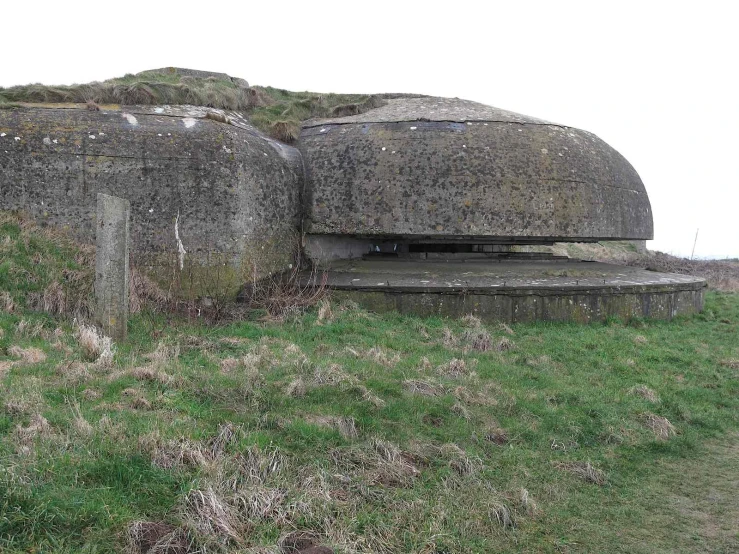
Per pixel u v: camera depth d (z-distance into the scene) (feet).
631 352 29.01
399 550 12.82
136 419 15.94
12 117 30.94
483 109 41.34
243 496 13.15
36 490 12.01
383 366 23.39
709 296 47.01
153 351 22.81
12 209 30.07
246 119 39.32
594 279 35.55
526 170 35.94
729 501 16.60
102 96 35.55
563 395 22.76
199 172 31.37
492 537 14.01
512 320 32.53
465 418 19.63
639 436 20.34
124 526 11.88
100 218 23.90
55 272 28.02
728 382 26.55
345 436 16.90
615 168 40.27
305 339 27.20
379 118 38.47
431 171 35.35
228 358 22.76
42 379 18.48
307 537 12.56
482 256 41.75
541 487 16.48
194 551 11.66
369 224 35.60
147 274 30.66
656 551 14.06
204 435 15.42
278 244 34.81
